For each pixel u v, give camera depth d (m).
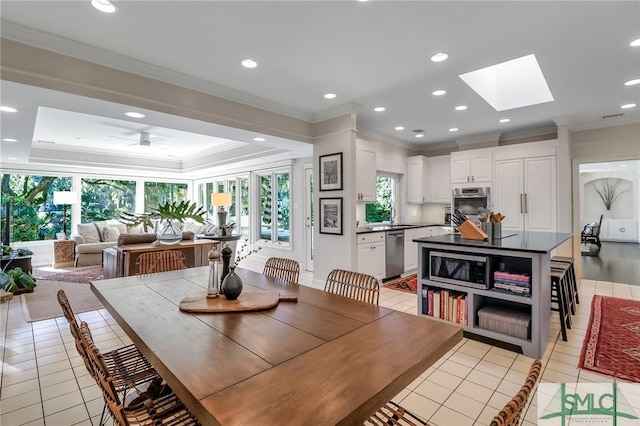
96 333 3.18
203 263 5.25
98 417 1.95
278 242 7.11
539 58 2.90
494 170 5.53
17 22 2.35
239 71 3.19
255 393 0.97
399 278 5.48
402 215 6.66
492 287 2.99
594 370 2.41
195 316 1.63
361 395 0.97
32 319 3.55
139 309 1.75
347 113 4.27
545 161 5.02
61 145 7.00
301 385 1.02
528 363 2.56
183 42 2.64
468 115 4.67
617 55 2.84
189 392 0.98
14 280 4.43
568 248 5.05
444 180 6.48
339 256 4.48
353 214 4.34
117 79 2.92
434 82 3.47
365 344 1.32
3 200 6.89
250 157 6.50
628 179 10.44
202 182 9.59
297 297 1.94
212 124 3.65
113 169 8.11
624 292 4.52
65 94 2.69
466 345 2.89
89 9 2.19
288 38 2.57
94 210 8.12
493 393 2.18
